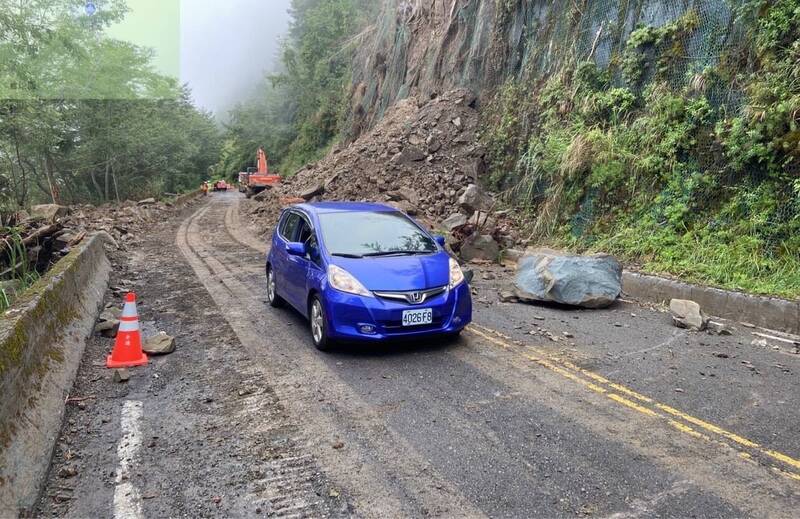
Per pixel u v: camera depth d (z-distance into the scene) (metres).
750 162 9.00
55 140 24.64
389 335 5.73
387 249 6.57
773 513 3.13
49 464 3.70
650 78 11.88
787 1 8.98
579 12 14.73
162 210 27.36
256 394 4.96
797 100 8.18
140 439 4.12
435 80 23.69
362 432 4.19
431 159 17.88
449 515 3.16
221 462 3.79
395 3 31.61
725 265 8.46
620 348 6.22
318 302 6.18
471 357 5.88
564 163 12.41
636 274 9.06
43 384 4.37
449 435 4.12
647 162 10.78
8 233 10.21
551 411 4.52
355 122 36.09
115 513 3.21
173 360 5.93
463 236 12.70
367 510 3.22
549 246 12.19
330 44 48.94
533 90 16.06
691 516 3.11
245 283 10.22
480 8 20.72
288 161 50.19
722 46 10.26
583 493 3.35
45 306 5.22
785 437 4.05
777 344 6.39
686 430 4.17
